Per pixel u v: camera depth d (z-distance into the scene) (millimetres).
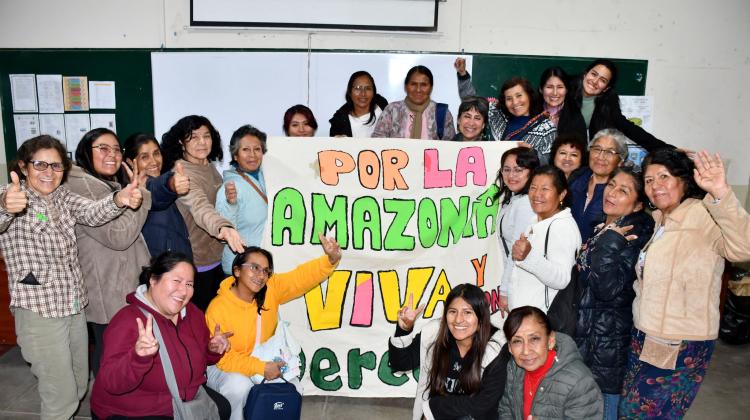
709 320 2523
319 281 3102
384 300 3377
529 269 2727
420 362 2764
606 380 2789
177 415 2471
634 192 2725
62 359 2717
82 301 2787
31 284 2613
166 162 3244
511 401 2518
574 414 2344
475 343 2529
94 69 4816
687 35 4938
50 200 2670
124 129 4910
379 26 4762
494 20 4836
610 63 3650
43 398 2734
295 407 2744
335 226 3336
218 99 4852
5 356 4023
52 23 4789
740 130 5125
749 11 4906
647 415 2695
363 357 3375
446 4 4797
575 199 3170
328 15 4742
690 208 2535
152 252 3006
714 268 2506
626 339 2770
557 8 4844
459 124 3729
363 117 4383
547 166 2818
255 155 3211
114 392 2307
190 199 3023
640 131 3713
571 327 2793
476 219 3367
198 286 3264
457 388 2611
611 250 2682
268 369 2811
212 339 2678
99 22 4785
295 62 4793
